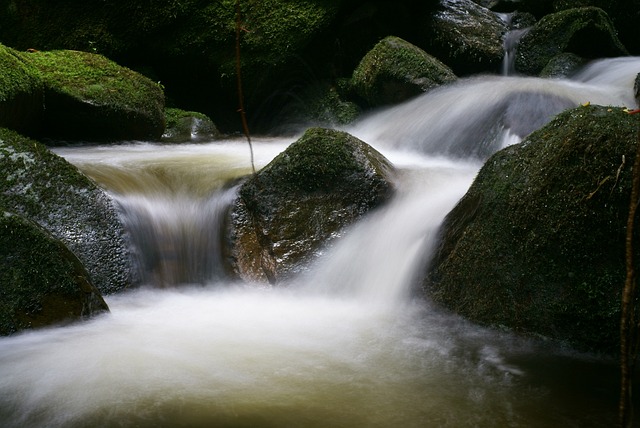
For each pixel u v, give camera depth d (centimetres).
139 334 449
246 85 985
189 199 611
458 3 1105
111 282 529
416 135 837
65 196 541
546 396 371
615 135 436
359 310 512
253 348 430
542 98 795
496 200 478
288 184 581
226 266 574
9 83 665
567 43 1017
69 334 442
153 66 999
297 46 978
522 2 1191
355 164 584
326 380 386
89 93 770
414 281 516
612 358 420
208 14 966
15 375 382
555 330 435
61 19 942
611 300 420
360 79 947
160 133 848
